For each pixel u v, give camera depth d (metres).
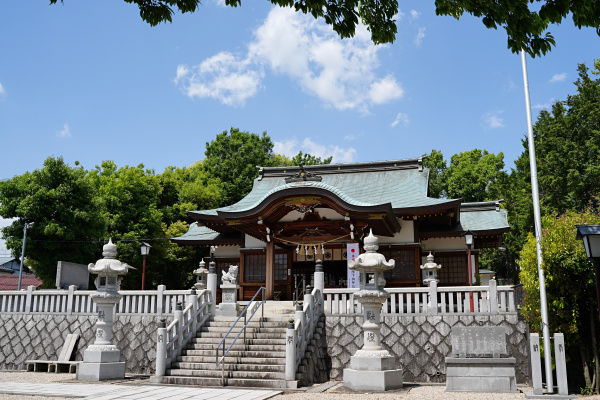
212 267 18.30
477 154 55.41
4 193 30.83
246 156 53.03
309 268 27.00
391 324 16.16
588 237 9.69
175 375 14.45
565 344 13.14
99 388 13.02
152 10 7.81
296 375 13.66
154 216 38.75
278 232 23.73
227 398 11.31
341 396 11.82
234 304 17.98
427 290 16.23
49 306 19.69
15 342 19.33
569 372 14.35
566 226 13.16
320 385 14.08
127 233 36.62
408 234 24.14
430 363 15.45
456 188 51.91
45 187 30.48
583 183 30.73
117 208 38.47
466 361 12.66
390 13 8.23
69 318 19.05
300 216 23.59
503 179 44.97
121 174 40.38
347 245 22.67
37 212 30.00
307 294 15.91
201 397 11.46
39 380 15.20
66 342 18.41
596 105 32.00
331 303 17.02
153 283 41.03
